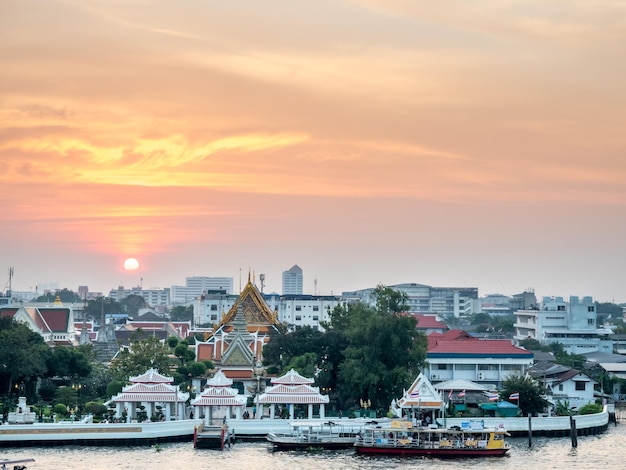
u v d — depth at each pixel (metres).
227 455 181.75
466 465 175.25
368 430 187.88
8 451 183.88
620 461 180.50
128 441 191.25
